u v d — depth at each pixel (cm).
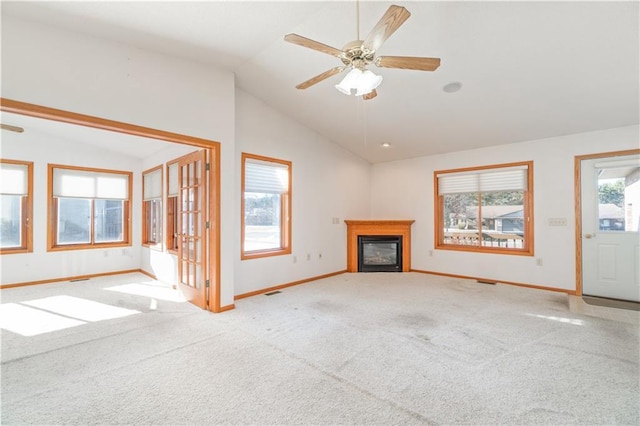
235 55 338
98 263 560
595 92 343
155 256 537
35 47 244
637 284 402
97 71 275
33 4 227
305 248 528
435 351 261
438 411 183
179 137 330
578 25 258
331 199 582
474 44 295
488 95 374
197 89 346
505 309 373
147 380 215
